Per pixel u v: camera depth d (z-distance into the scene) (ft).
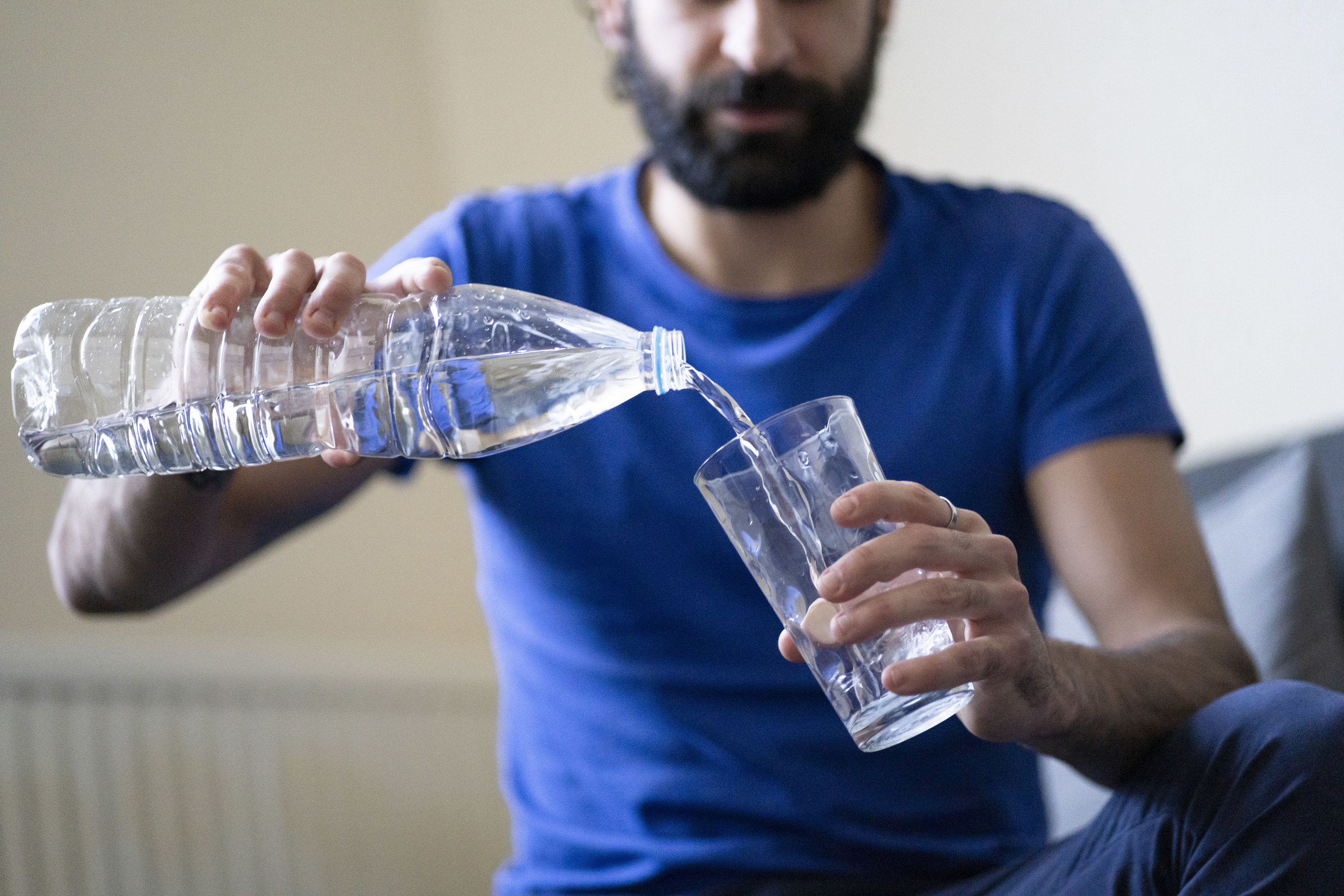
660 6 3.96
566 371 2.98
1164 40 5.94
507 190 4.62
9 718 6.25
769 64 3.82
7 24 6.86
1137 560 3.65
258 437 3.00
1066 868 2.87
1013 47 6.44
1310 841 2.41
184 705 6.73
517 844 4.21
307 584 7.75
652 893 3.69
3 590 6.64
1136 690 2.96
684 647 3.87
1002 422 3.99
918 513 2.45
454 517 8.41
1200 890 2.50
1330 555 4.26
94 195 7.09
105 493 3.54
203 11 7.61
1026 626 2.55
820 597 2.45
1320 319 5.60
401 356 2.97
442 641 8.25
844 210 4.26
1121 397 3.88
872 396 4.00
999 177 6.58
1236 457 4.93
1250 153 5.74
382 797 7.32
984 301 4.07
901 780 3.74
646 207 4.44
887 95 6.88
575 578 3.96
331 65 8.11
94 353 3.12
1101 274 4.14
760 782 3.72
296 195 7.89
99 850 6.40
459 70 8.36
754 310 4.09
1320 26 5.45
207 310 2.73
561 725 4.00
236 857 6.81
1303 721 2.50
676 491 3.90
